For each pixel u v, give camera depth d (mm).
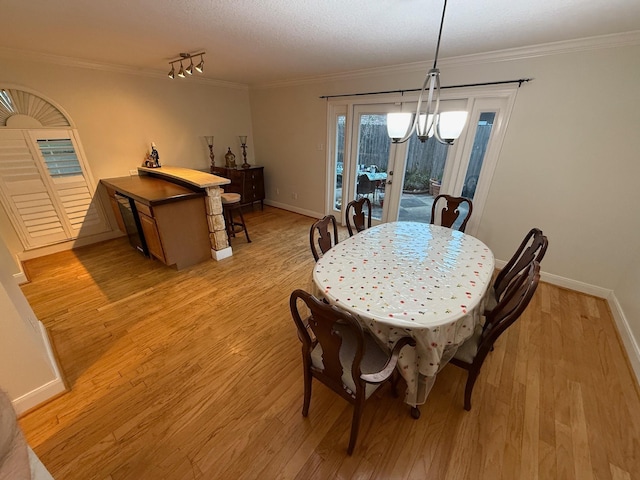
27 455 673
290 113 4586
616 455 1309
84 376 1692
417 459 1297
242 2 1681
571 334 2088
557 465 1271
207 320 2219
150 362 1808
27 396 1447
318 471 1250
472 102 2814
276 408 1533
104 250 3459
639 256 2209
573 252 2611
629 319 2045
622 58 2051
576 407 1535
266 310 2359
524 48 2365
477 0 1590
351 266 1649
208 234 3164
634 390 1639
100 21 1995
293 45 2508
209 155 4809
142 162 3980
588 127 2291
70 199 3379
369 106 3682
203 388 1639
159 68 3641
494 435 1396
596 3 1580
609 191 2326
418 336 1186
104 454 1299
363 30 2102
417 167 3516
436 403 1561
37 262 3125
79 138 3330
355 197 4320
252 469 1256
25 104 2943
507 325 1196
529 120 2533
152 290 2617
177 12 1836
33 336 1514
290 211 5266
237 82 4707
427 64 2961
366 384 1218
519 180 2727
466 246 1941
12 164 2926
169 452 1313
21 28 2141
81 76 3225
